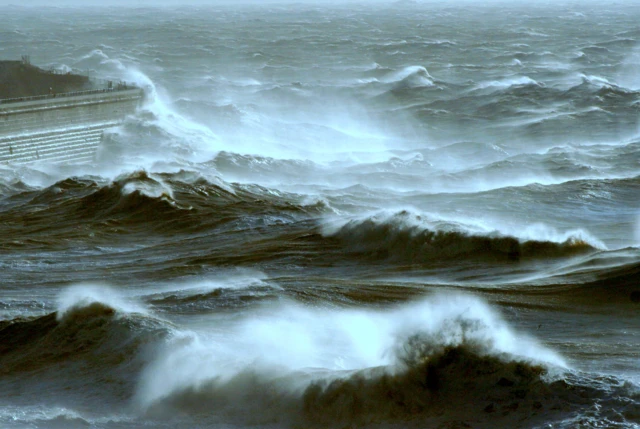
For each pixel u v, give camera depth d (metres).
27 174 38.56
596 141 51.09
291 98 74.38
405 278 16.84
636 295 13.87
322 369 9.77
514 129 55.75
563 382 8.36
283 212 24.42
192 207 24.84
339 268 18.09
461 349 9.20
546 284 15.05
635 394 7.98
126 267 18.80
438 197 29.61
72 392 10.12
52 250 21.03
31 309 15.00
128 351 10.92
